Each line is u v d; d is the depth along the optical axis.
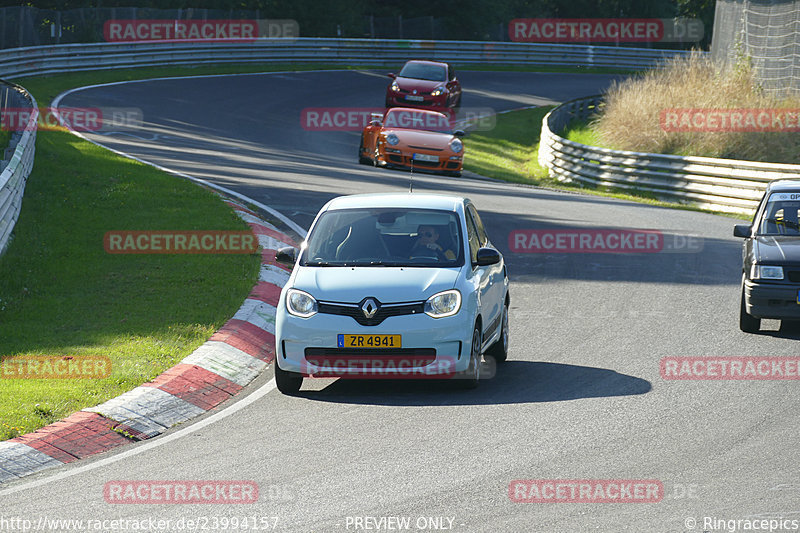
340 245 35.50
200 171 84.00
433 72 133.62
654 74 125.88
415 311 32.50
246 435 28.55
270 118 131.25
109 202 64.69
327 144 118.25
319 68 186.62
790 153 102.69
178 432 29.19
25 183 65.62
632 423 29.03
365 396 33.00
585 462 25.47
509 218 72.31
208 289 46.72
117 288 46.78
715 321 44.72
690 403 31.22
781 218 45.31
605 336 41.75
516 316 45.78
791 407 30.59
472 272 34.62
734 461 25.34
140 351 36.62
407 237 35.53
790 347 39.59
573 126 139.12
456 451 26.53
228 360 36.62
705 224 77.06
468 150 130.12
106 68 152.25
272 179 82.50
